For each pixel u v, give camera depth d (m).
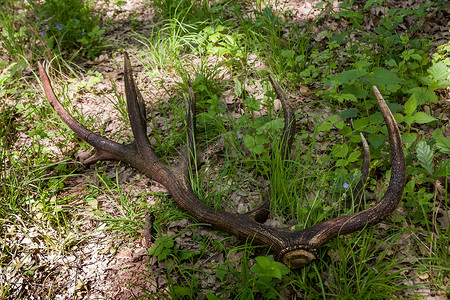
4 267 2.96
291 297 2.55
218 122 3.69
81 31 5.53
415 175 3.07
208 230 3.05
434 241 2.68
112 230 3.16
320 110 3.99
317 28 5.02
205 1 5.46
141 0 6.37
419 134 3.47
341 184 2.96
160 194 3.37
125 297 2.71
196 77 4.22
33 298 2.76
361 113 3.80
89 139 3.73
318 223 2.65
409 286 2.40
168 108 4.32
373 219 2.58
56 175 3.70
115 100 4.46
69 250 3.04
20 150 4.00
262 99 4.12
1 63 4.96
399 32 4.71
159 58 4.83
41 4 6.39
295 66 4.41
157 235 3.05
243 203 3.24
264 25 4.97
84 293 2.76
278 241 2.60
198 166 3.61
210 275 2.75
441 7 4.56
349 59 4.49
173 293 2.53
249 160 3.40
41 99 4.57
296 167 3.38
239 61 4.64
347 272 2.61
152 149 3.52
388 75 3.32
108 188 3.35
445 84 3.49
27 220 3.28
